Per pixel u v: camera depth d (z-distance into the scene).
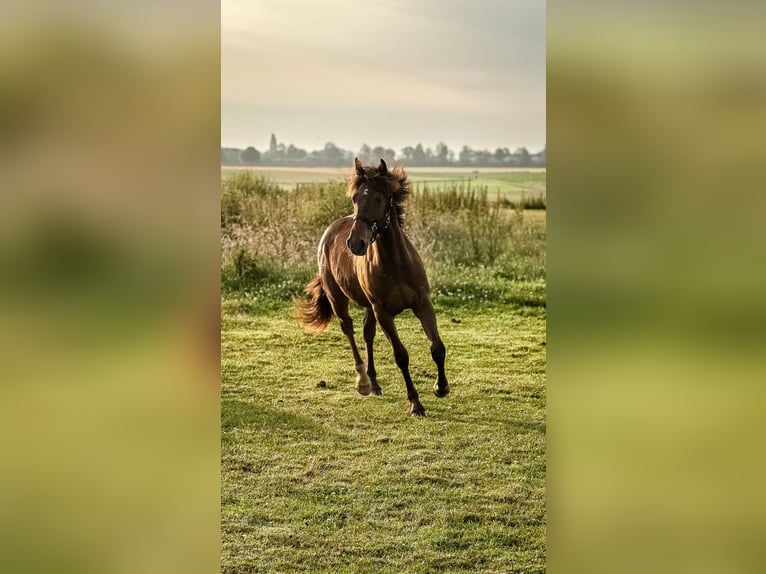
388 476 6.96
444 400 7.15
